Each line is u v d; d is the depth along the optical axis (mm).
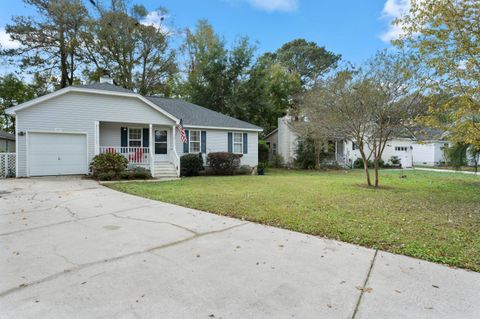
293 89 30484
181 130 15406
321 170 21703
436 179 14289
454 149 14102
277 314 2398
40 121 12320
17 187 9625
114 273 3158
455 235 4656
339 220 5562
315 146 21859
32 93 25250
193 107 19781
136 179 13016
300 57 40250
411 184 12086
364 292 2777
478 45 6352
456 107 7191
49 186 9984
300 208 6633
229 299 2637
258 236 4543
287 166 24484
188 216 5863
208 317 2352
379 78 9711
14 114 12180
